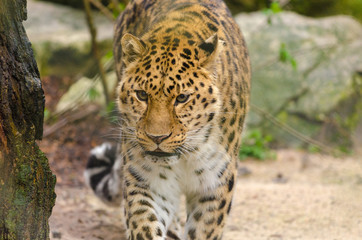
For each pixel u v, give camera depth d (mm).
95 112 15750
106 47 19828
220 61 6984
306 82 18078
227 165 7516
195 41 7012
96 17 21062
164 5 8141
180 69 6621
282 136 17391
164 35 7078
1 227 5527
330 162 15945
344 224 10273
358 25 20250
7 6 5566
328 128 17594
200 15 7578
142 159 7262
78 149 14305
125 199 7531
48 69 19172
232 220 10594
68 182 12719
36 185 5918
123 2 14461
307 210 11062
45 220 6125
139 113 6793
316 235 9750
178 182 7629
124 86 6938
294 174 14703
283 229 10102
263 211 11070
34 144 5953
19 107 5703
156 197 7461
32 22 20969
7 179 5590
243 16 20281
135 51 6836
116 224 10328
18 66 5668
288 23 19562
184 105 6691
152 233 7121
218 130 7219
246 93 7934
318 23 19672
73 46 19391
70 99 16641
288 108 17781
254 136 16625
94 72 16859
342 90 17969
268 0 20625
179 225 9266
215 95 6867
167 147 6750
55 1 22875
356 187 12898
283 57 15203
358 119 17938
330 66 18391
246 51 8406
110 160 10930
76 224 10031
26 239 5789
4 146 5566
